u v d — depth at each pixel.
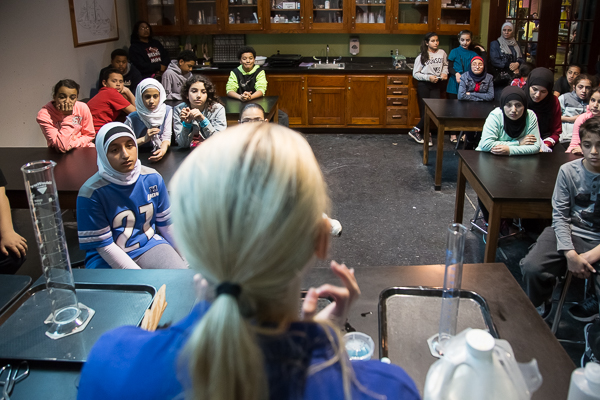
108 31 5.47
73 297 1.17
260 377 0.45
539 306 2.29
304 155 0.50
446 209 3.70
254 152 0.48
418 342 1.09
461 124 3.86
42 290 1.32
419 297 1.25
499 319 1.16
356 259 2.96
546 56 5.94
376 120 5.93
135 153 1.86
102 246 1.83
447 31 5.81
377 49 6.31
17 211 3.56
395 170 4.61
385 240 3.21
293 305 0.53
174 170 2.62
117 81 4.23
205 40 6.26
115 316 1.18
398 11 5.82
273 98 4.57
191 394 0.46
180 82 4.77
